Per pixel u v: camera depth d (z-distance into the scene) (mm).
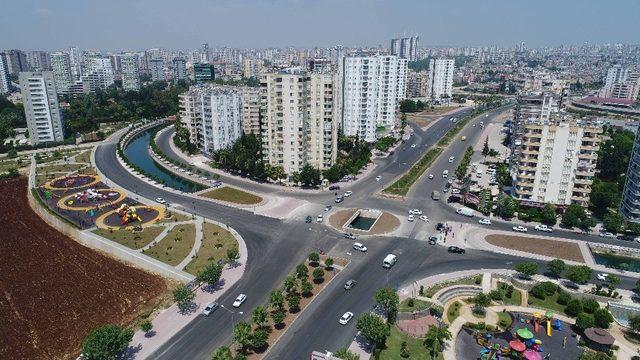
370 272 139750
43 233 172500
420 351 104875
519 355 102562
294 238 162750
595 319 114750
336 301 124312
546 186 185875
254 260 146750
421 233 168000
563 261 140125
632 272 142125
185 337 109812
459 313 119750
